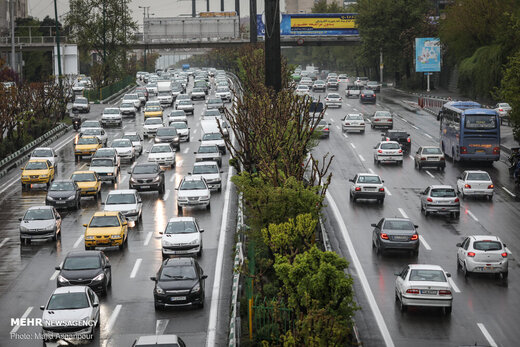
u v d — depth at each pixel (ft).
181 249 199.11
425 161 328.08
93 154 353.31
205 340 140.05
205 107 588.91
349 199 272.92
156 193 295.89
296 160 187.73
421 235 222.28
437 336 140.56
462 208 260.62
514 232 226.79
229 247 211.00
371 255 200.85
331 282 106.93
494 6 572.10
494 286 174.40
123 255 205.87
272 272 170.81
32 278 187.01
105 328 147.64
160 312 157.69
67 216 257.14
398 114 538.06
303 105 216.74
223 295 168.66
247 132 193.98
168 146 352.08
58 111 513.86
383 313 154.30
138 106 588.91
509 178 315.37
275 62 247.09
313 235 158.92
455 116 347.36
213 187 291.38
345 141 408.26
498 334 141.79
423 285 149.79
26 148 398.62
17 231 238.68
